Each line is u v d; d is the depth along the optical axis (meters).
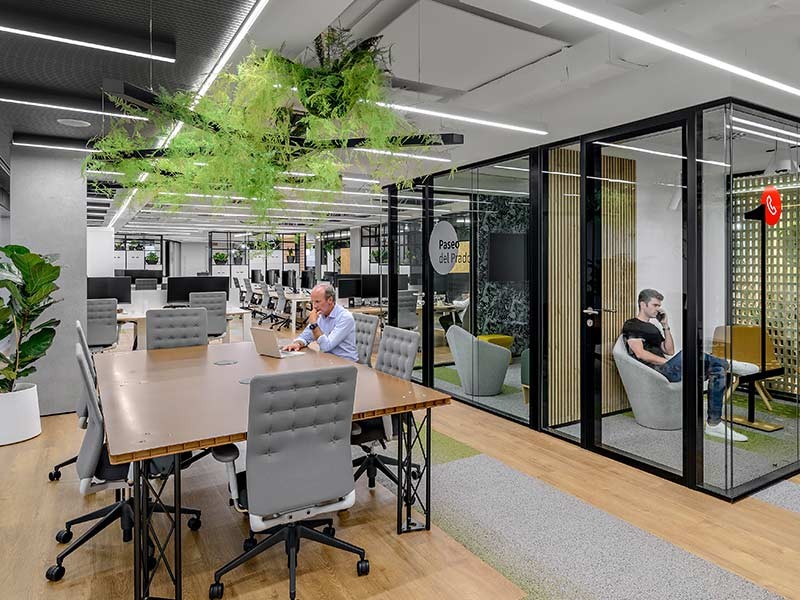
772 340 3.91
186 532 2.88
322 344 4.11
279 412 2.16
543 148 4.60
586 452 4.15
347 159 3.06
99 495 3.30
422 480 3.58
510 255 5.10
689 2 3.06
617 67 3.60
